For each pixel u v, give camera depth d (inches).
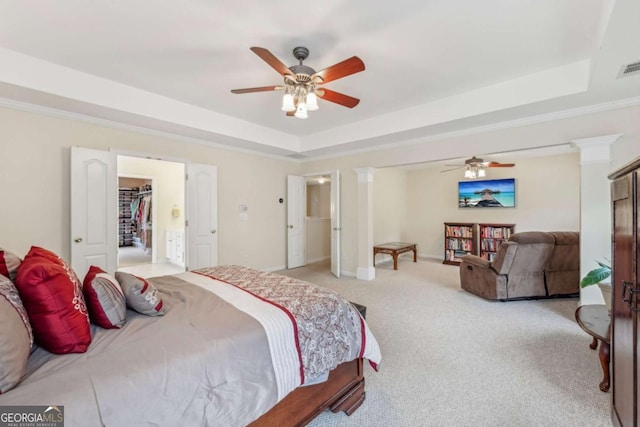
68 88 109.1
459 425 65.1
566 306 142.0
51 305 44.6
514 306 142.5
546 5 73.9
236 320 57.4
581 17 77.9
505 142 138.9
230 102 141.8
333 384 67.0
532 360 92.1
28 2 73.0
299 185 238.8
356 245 204.2
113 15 78.3
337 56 98.7
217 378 47.0
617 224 57.7
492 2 73.1
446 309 138.7
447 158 157.9
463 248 252.7
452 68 107.1
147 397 39.9
